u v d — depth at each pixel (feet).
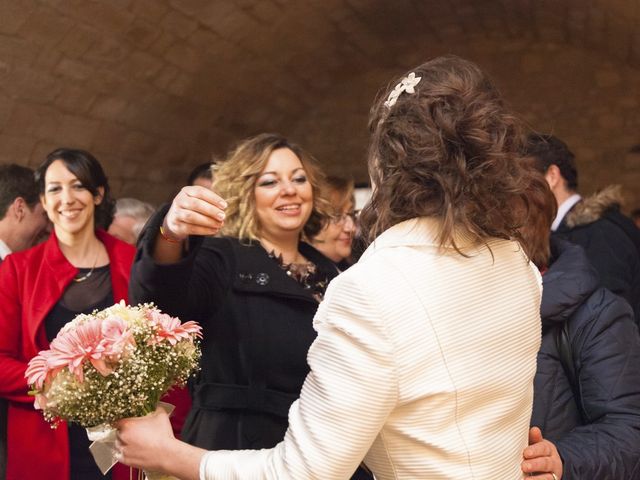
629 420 6.61
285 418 7.38
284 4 26.68
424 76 4.91
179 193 5.66
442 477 4.54
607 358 6.81
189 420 7.58
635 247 12.06
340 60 33.91
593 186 34.24
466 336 4.61
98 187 11.03
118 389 5.33
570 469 6.13
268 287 7.57
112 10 21.89
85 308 10.47
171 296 6.00
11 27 20.06
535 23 32.19
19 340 10.28
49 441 9.90
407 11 30.76
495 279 4.86
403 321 4.46
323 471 4.35
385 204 4.83
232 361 7.47
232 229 8.36
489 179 4.67
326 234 13.06
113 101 25.61
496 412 4.73
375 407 4.39
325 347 4.55
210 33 25.94
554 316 6.82
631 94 33.73
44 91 22.81
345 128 36.63
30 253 10.71
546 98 34.83
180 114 29.40
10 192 13.00
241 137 34.53
